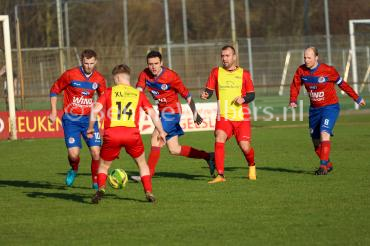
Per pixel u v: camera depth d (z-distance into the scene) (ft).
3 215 69.56
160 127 72.49
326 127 94.53
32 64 202.08
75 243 57.41
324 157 93.71
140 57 205.67
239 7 374.43
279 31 368.48
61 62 183.83
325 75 94.48
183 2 296.92
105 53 209.87
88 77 84.94
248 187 84.12
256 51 262.06
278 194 78.38
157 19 379.96
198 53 220.64
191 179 93.15
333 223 62.85
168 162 114.83
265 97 258.98
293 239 57.26
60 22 184.24
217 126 89.81
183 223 63.93
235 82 88.43
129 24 371.97
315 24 361.30
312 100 96.32
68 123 85.30
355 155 115.55
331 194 77.61
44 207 73.51
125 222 64.85
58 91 85.40
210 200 75.46
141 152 72.90
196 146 138.72
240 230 60.75
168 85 89.56
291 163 107.86
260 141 144.25
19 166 112.27
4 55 165.48
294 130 170.30
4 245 57.31
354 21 224.74
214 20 375.25
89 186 89.56
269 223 63.31
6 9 291.99
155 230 61.41
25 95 195.62
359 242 55.98
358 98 96.63
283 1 370.32
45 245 57.06
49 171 105.60
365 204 71.51
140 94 72.33
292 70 265.34
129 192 82.33
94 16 363.15
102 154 72.43
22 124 162.61
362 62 263.70
